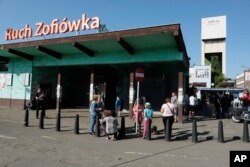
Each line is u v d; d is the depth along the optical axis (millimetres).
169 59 21109
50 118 20406
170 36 18969
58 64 26984
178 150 10742
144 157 9438
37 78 29047
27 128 15664
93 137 13453
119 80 29297
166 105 13227
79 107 31438
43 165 8047
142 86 28250
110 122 12828
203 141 12828
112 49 23312
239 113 19312
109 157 9297
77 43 22750
